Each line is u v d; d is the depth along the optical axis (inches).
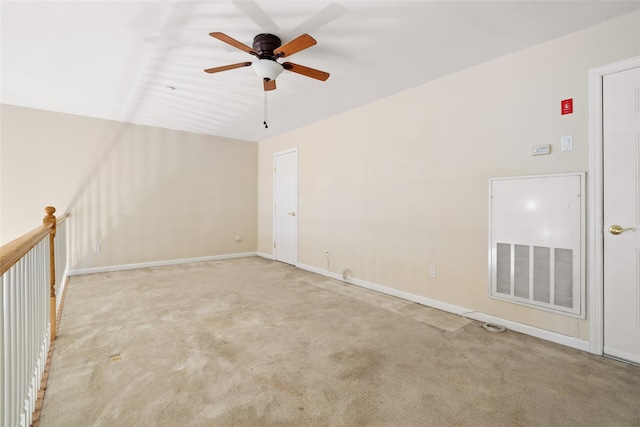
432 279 119.3
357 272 151.2
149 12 77.0
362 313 111.4
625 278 78.0
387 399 62.2
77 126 165.2
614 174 79.4
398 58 101.4
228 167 219.9
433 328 98.1
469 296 108.0
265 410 58.6
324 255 171.5
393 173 134.0
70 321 101.2
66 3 73.4
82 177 167.2
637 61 75.4
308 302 123.4
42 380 67.1
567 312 86.0
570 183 85.4
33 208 154.6
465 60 102.6
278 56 87.4
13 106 149.6
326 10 76.4
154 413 57.3
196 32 86.4
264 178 227.6
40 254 68.7
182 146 199.8
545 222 90.1
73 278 158.1
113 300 123.3
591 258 82.4
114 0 72.4
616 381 68.5
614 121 79.3
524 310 94.9
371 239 144.1
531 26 82.7
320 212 174.6
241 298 127.6
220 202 216.5
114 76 115.4
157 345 84.7
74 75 114.5
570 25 82.0
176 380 68.1
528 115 93.6
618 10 75.3
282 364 75.4
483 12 76.8
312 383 67.5
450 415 57.6
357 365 75.2
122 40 90.6
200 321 102.3
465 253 109.1
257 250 235.9
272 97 137.2
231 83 121.3
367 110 145.8
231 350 82.3
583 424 55.2
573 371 72.7
